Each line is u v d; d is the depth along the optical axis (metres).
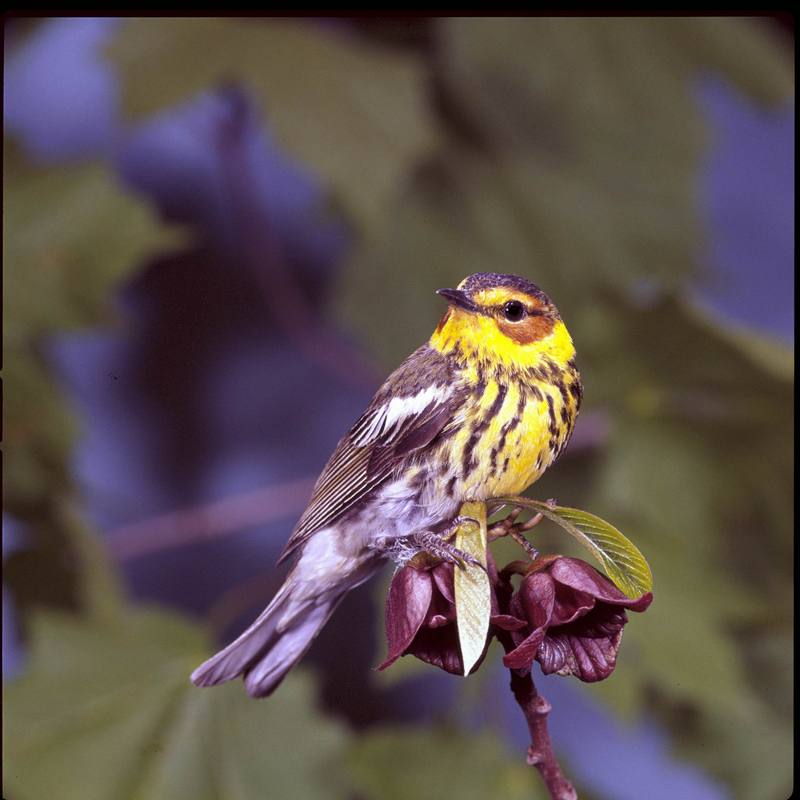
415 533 4.00
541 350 4.02
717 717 4.10
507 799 4.05
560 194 4.12
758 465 4.08
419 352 4.04
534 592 3.93
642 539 4.07
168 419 4.17
